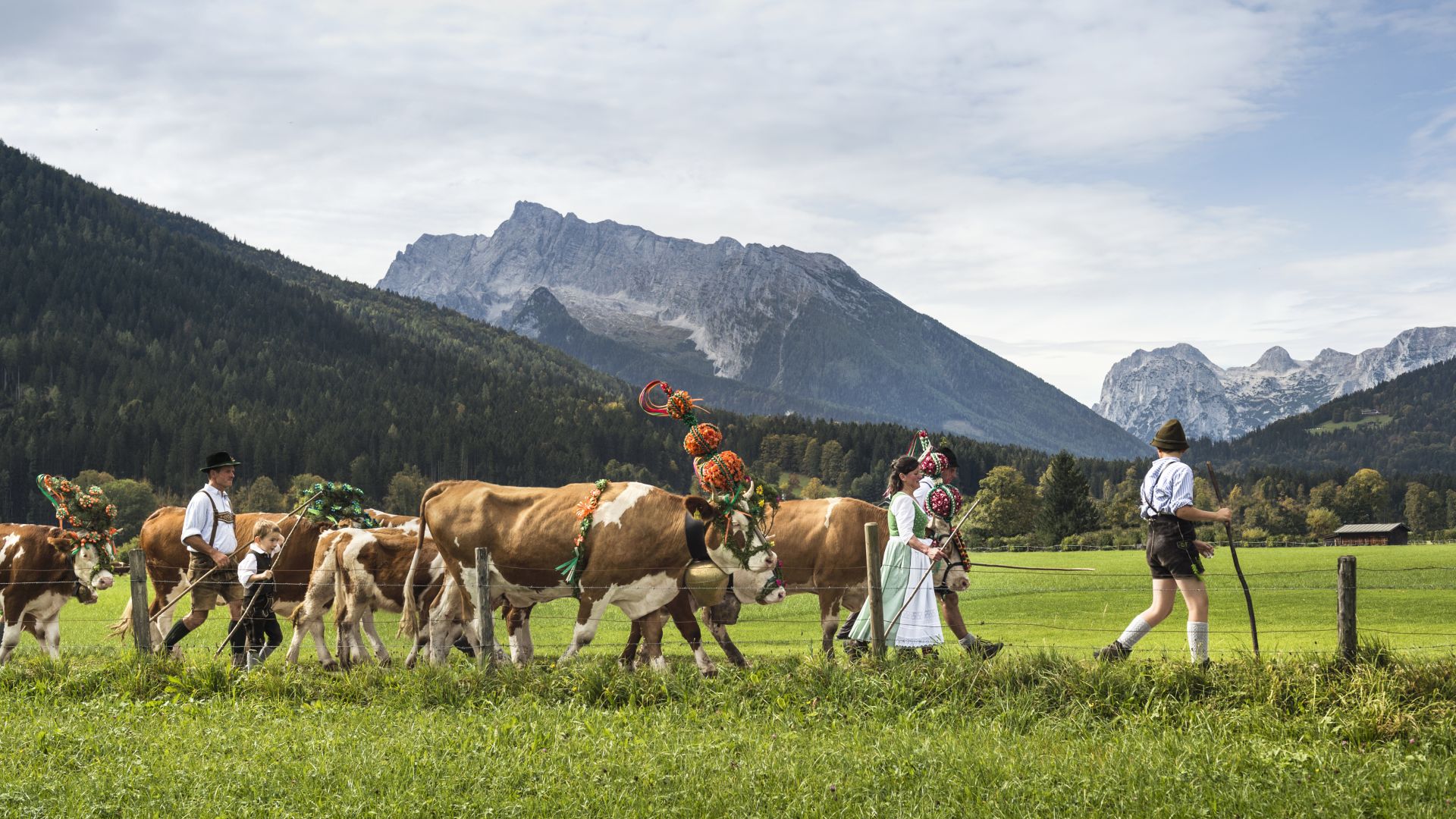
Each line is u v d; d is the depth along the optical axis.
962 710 8.99
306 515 14.29
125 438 180.50
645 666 10.67
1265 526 165.88
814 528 13.59
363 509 14.68
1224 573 44.62
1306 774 7.01
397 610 13.59
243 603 12.89
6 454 167.25
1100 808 6.55
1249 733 8.13
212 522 12.95
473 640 12.16
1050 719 8.62
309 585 13.34
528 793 7.08
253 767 7.62
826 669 9.77
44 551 13.39
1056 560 63.22
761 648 16.23
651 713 9.19
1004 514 125.31
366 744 8.20
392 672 10.90
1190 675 9.09
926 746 7.68
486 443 199.50
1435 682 8.55
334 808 6.73
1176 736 7.98
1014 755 7.55
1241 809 6.51
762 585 11.68
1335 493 187.88
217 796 7.00
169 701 10.22
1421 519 182.25
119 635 17.20
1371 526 142.75
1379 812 6.41
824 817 6.55
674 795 6.91
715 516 11.39
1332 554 71.81
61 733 8.51
